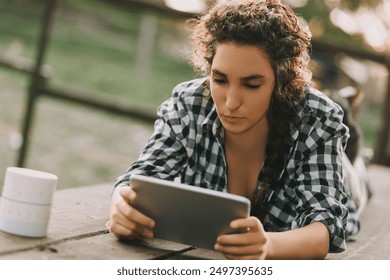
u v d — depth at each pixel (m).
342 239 1.76
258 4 1.69
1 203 1.62
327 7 10.27
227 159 1.92
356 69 9.36
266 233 1.66
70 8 13.84
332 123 1.85
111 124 7.66
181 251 1.72
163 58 13.67
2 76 9.29
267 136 1.86
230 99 1.62
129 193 1.63
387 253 2.06
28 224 1.59
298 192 1.83
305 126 1.84
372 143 8.98
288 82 1.72
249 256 1.55
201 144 1.92
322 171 1.82
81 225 1.81
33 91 4.39
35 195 1.59
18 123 6.67
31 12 13.17
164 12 4.35
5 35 12.41
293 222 1.82
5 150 5.23
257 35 1.60
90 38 13.54
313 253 1.69
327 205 1.77
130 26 13.79
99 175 5.06
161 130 1.93
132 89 10.77
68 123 7.15
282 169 1.86
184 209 1.59
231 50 1.61
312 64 2.01
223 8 1.67
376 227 2.50
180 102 1.93
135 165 1.87
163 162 1.89
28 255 1.48
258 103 1.65
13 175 1.59
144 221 1.61
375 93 10.95
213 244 1.60
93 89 10.14
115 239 1.72
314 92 1.89
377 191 3.51
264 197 1.87
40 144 5.82
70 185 4.57
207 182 1.93
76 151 5.82
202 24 1.78
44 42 4.36
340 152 1.88
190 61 1.96
